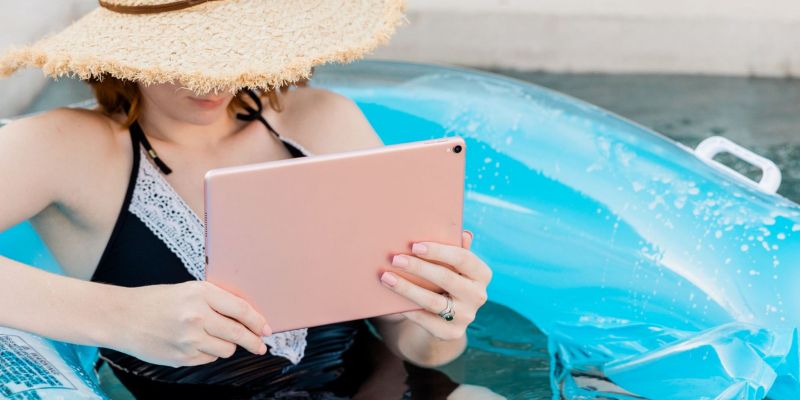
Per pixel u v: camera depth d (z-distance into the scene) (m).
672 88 3.63
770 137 3.10
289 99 1.88
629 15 3.79
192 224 1.65
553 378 1.73
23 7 3.72
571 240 2.09
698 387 1.62
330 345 1.78
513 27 3.84
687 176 2.05
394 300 1.45
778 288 1.79
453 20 3.84
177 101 1.56
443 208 1.39
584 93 3.58
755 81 3.72
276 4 1.54
